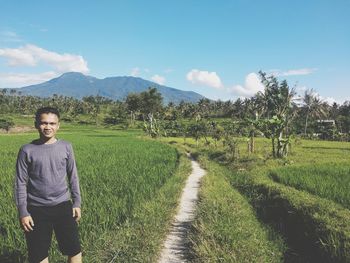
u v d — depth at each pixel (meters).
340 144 41.53
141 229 7.51
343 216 8.18
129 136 57.03
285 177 13.77
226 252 6.58
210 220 8.33
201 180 15.41
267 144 36.91
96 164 17.86
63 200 4.97
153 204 9.58
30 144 4.90
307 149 31.75
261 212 10.95
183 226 8.94
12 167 16.17
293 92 26.20
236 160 22.45
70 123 102.19
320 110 68.44
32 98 130.25
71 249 5.06
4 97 126.19
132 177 13.84
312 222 8.23
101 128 92.25
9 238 6.42
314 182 12.37
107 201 9.17
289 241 8.52
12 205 8.37
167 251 7.23
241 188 14.40
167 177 15.05
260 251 6.93
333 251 6.88
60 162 4.94
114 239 6.70
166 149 29.34
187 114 108.38
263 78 26.55
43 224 4.86
